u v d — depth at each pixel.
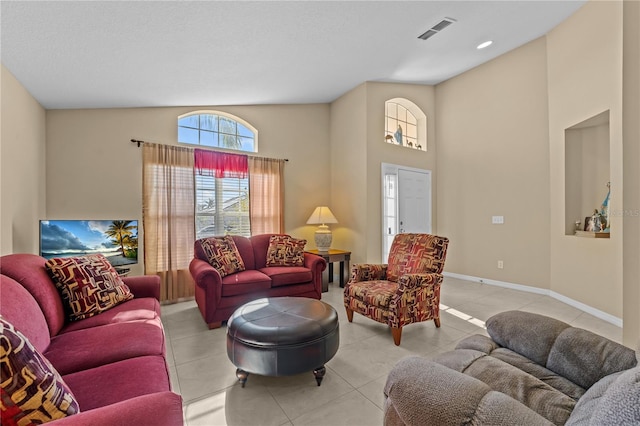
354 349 2.49
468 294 4.07
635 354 1.16
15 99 2.70
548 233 4.04
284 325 1.92
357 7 2.56
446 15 3.00
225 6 2.18
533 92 4.15
